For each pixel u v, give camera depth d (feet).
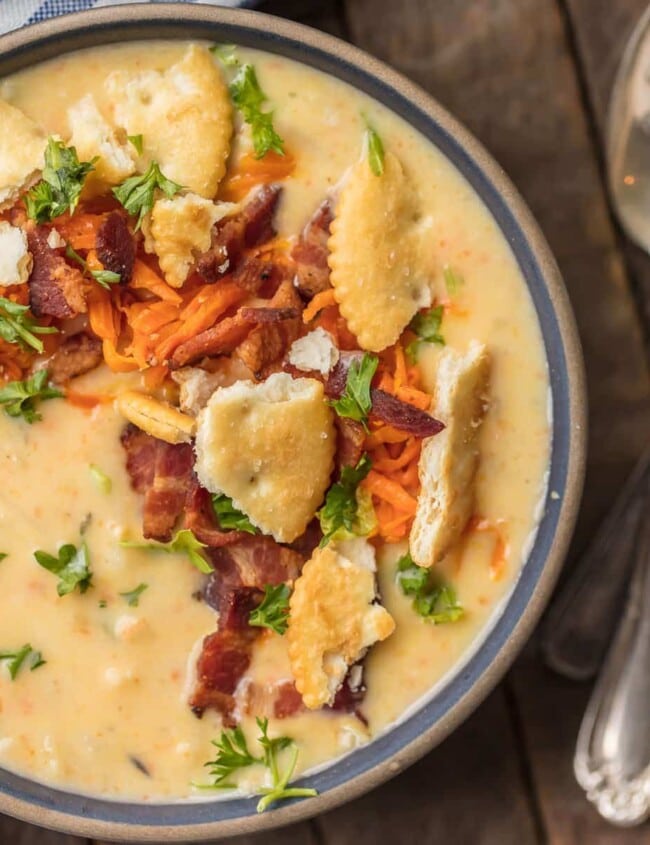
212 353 1.58
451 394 1.57
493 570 1.61
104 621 1.62
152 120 1.57
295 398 1.57
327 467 1.59
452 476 1.57
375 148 1.57
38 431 1.61
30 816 1.61
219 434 1.56
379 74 1.56
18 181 1.56
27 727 1.63
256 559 1.60
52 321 1.59
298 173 1.59
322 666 1.59
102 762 1.63
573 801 1.75
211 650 1.60
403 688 1.62
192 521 1.59
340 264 1.57
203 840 1.61
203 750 1.62
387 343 1.58
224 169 1.58
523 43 1.71
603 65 1.71
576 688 1.74
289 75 1.58
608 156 1.69
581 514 1.74
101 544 1.61
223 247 1.57
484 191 1.58
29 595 1.62
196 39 1.57
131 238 1.56
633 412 1.73
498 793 1.74
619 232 1.72
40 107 1.58
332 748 1.62
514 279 1.59
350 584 1.59
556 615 1.74
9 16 1.65
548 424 1.60
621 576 1.73
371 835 1.74
